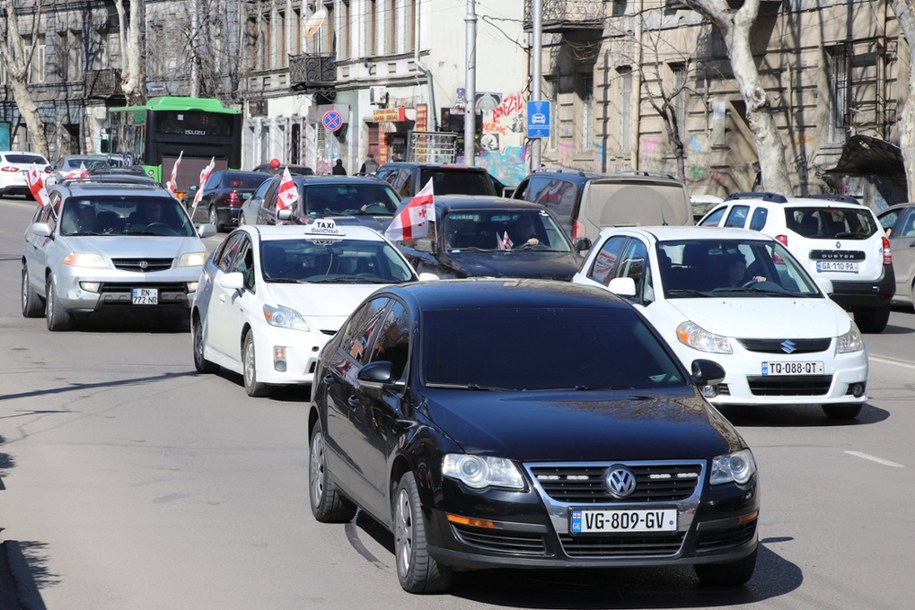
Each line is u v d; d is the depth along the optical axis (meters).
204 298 46.62
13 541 24.61
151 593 21.41
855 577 22.41
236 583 22.02
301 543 24.73
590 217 62.03
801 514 27.06
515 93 155.88
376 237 45.12
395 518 21.83
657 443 20.25
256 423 37.25
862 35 97.38
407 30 163.88
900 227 71.94
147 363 49.38
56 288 57.34
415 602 20.92
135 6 196.50
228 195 119.88
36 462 31.81
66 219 59.69
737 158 111.19
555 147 136.88
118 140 154.25
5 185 183.00
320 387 26.64
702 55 113.81
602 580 22.23
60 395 41.88
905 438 35.78
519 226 57.00
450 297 24.39
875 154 89.56
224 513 27.02
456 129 140.88
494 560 19.83
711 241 41.16
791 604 20.88
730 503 20.16
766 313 37.75
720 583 21.62
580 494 19.81
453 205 57.53
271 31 197.50
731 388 36.53
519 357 23.03
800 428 37.28
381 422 22.59
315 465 26.86
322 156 181.62
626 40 122.31
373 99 167.38
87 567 22.91
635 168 122.44
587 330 23.81
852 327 37.91
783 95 105.06
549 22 127.62
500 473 19.88
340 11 177.62
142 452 33.09
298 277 42.84
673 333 37.69
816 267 60.22
